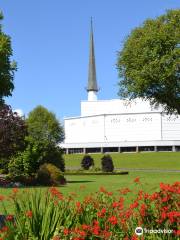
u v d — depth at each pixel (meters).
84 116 158.62
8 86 44.00
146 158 102.50
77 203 7.94
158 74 42.56
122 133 149.50
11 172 34.47
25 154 35.12
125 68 45.25
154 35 43.09
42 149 36.44
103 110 159.88
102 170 59.19
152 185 30.28
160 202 7.67
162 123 144.12
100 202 8.30
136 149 143.62
